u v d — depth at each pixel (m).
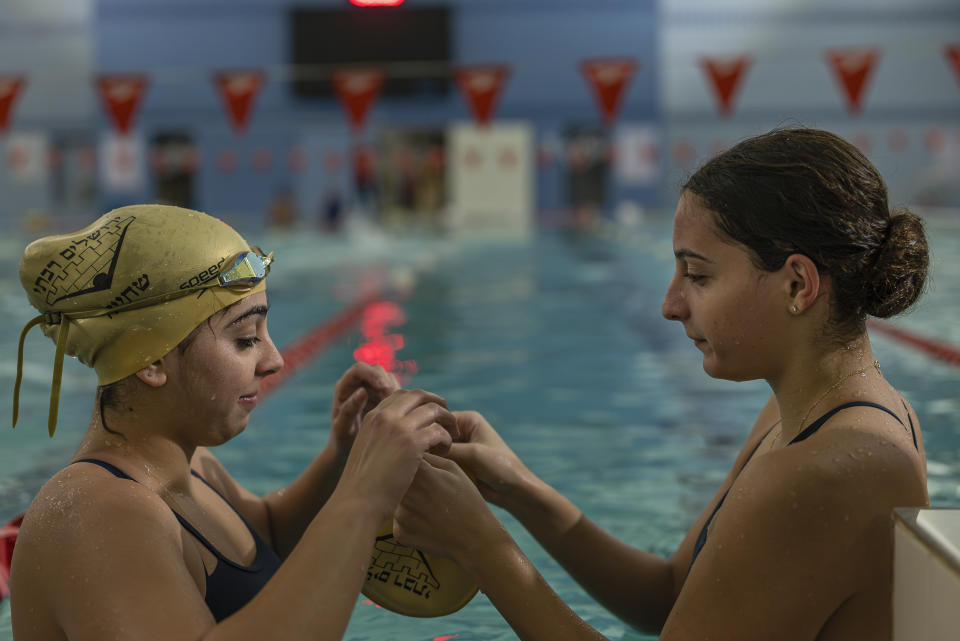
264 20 15.88
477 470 1.46
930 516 0.99
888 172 15.69
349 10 15.84
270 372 1.19
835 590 1.04
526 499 1.47
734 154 1.12
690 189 1.13
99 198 16.06
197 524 1.18
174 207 1.15
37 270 1.11
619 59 15.96
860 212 1.07
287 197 15.40
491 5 15.99
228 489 1.46
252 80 7.01
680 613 1.09
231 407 1.15
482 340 5.19
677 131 15.97
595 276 8.27
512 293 7.19
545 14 15.98
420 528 1.22
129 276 1.08
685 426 3.31
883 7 15.52
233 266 1.12
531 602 1.19
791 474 1.04
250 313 1.15
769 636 1.05
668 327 5.51
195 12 15.86
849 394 1.11
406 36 15.91
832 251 1.06
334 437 1.51
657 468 2.80
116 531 1.02
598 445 3.07
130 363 1.10
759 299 1.09
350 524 1.05
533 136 16.34
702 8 15.78
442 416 1.20
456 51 16.12
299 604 0.99
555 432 3.24
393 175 16.70
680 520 2.32
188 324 1.10
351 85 7.14
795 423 1.14
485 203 16.50
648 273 8.45
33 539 1.04
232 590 1.17
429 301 6.81
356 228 15.36
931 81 15.55
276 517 1.52
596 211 16.31
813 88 15.76
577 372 4.27
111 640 0.96
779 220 1.06
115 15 15.83
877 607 1.06
